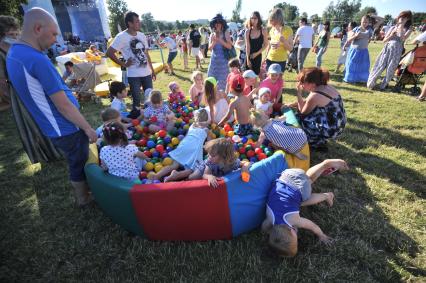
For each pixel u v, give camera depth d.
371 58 13.10
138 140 4.34
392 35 6.83
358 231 2.78
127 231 2.94
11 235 3.00
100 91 7.82
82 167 3.09
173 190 2.42
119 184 2.59
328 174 3.43
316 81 3.81
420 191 3.38
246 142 3.94
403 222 2.89
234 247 2.69
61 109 2.61
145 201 2.48
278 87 4.93
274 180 2.79
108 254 2.68
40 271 2.56
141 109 5.18
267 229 2.69
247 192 2.59
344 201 3.22
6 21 3.57
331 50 17.81
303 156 3.37
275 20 5.59
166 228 2.65
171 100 5.98
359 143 4.50
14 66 2.43
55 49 19.08
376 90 7.32
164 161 3.54
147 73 5.41
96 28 25.69
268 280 2.35
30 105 2.60
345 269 2.38
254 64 5.90
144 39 5.26
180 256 2.62
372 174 3.71
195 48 11.57
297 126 3.76
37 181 3.92
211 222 2.60
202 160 3.34
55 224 3.12
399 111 5.78
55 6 24.14
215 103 4.71
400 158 4.07
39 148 4.06
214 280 2.36
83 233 2.94
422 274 2.36
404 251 2.57
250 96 5.00
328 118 3.89
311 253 2.56
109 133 2.84
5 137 5.50
